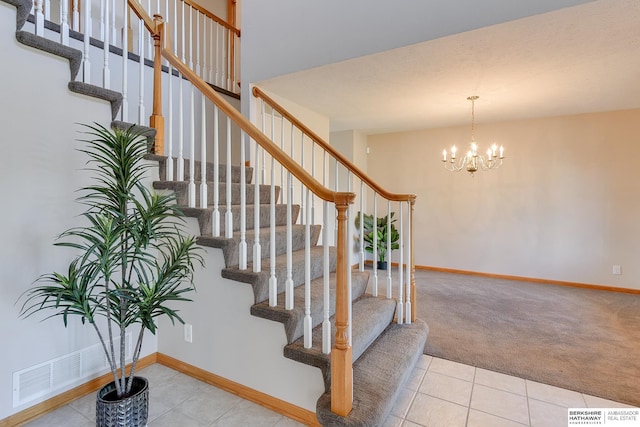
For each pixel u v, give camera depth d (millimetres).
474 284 4594
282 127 3232
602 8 1995
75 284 1534
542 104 3938
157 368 2338
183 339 2266
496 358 2502
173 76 3395
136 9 2490
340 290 1579
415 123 4957
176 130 3410
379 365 1971
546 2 2061
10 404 1724
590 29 2234
